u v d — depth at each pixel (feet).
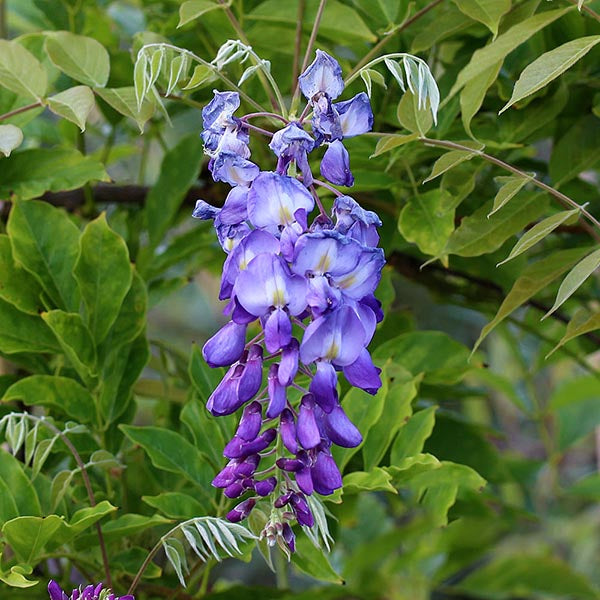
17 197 3.34
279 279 2.78
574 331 3.03
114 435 3.39
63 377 3.32
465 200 3.53
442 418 3.60
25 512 3.12
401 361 3.48
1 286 3.31
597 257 2.92
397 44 3.45
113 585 3.31
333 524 3.38
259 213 2.80
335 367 2.83
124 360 3.39
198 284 8.69
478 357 3.47
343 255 2.78
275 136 2.81
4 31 3.74
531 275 3.12
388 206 3.53
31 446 3.12
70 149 3.41
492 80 3.08
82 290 3.31
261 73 3.20
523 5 3.22
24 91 3.14
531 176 3.01
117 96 3.12
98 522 3.14
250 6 3.46
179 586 3.36
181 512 3.22
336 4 3.33
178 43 3.60
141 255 3.66
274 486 2.86
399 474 3.17
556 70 2.92
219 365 2.83
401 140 3.02
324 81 2.84
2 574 3.02
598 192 3.60
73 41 3.20
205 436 3.30
